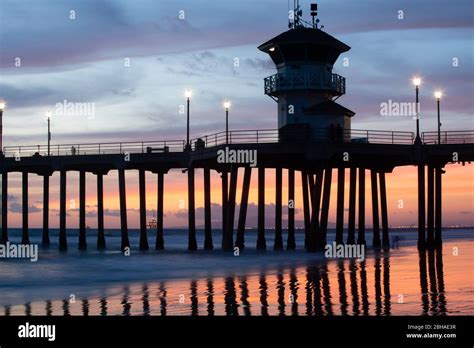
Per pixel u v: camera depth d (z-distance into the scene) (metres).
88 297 34.69
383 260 54.03
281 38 65.50
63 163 74.88
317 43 64.75
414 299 32.12
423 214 62.03
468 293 33.97
